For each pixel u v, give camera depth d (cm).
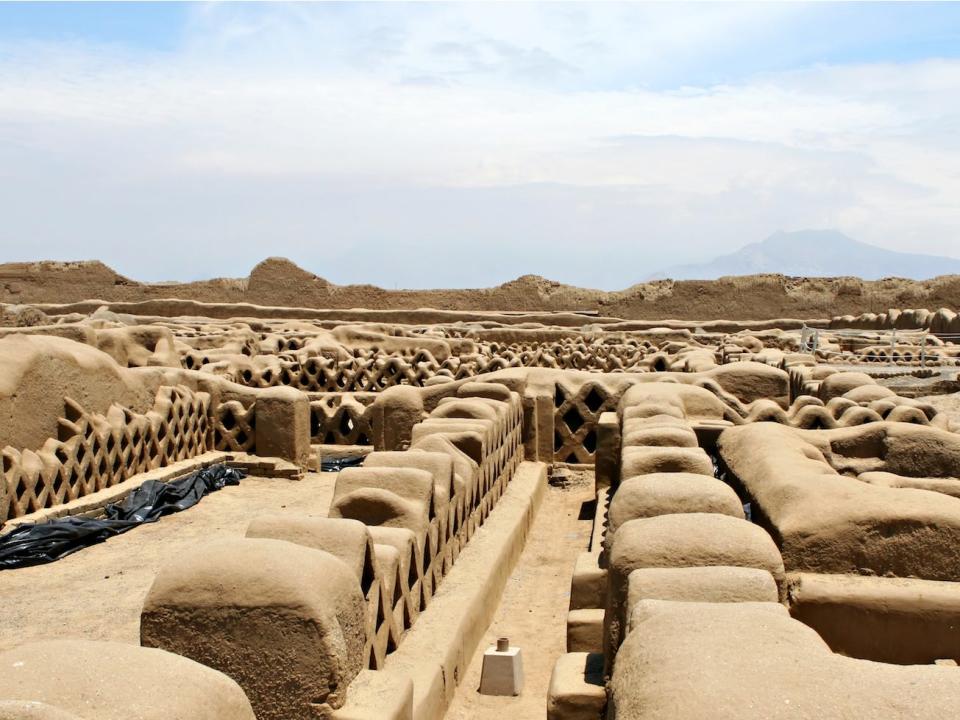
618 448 1191
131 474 1196
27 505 1005
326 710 498
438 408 1245
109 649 366
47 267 4584
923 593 547
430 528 834
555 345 2775
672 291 4328
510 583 1060
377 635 640
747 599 465
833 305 4194
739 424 1148
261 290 4522
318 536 610
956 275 4122
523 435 1525
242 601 496
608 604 533
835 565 580
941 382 1681
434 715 651
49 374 1083
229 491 1259
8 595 823
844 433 910
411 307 4462
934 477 886
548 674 808
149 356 1752
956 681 330
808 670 341
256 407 1365
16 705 292
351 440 1534
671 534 522
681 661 355
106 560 932
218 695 359
